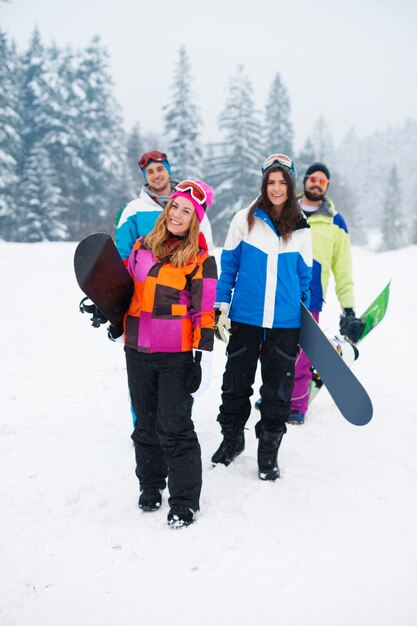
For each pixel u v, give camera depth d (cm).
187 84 3725
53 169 3388
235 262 313
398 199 5825
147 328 255
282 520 259
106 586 210
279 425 296
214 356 575
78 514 262
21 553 231
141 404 266
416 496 284
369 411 270
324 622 192
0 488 284
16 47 3916
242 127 3831
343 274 393
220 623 191
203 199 254
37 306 761
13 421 378
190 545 236
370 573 219
